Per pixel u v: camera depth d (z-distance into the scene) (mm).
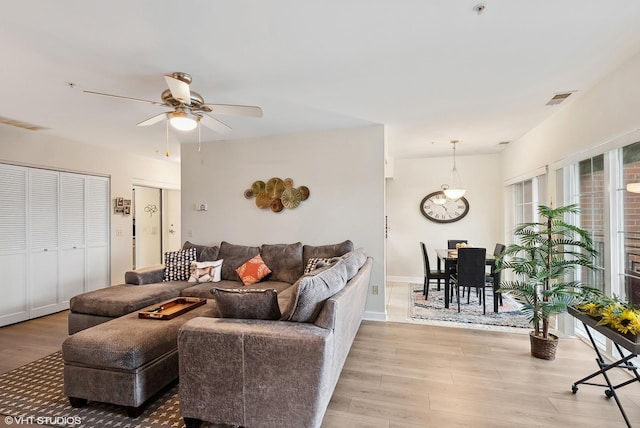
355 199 4070
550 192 3672
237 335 1790
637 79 2240
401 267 6355
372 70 2477
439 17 1820
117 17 1780
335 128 4098
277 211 4367
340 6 1714
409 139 4734
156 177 6047
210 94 2936
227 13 1763
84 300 3230
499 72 2523
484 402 2174
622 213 2602
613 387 2055
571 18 1833
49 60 2260
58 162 4352
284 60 2309
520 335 3412
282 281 3916
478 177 5949
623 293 2584
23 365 2715
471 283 4184
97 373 2043
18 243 3928
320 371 1700
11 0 1611
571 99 3105
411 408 2107
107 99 2969
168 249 7379
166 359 2254
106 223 5066
